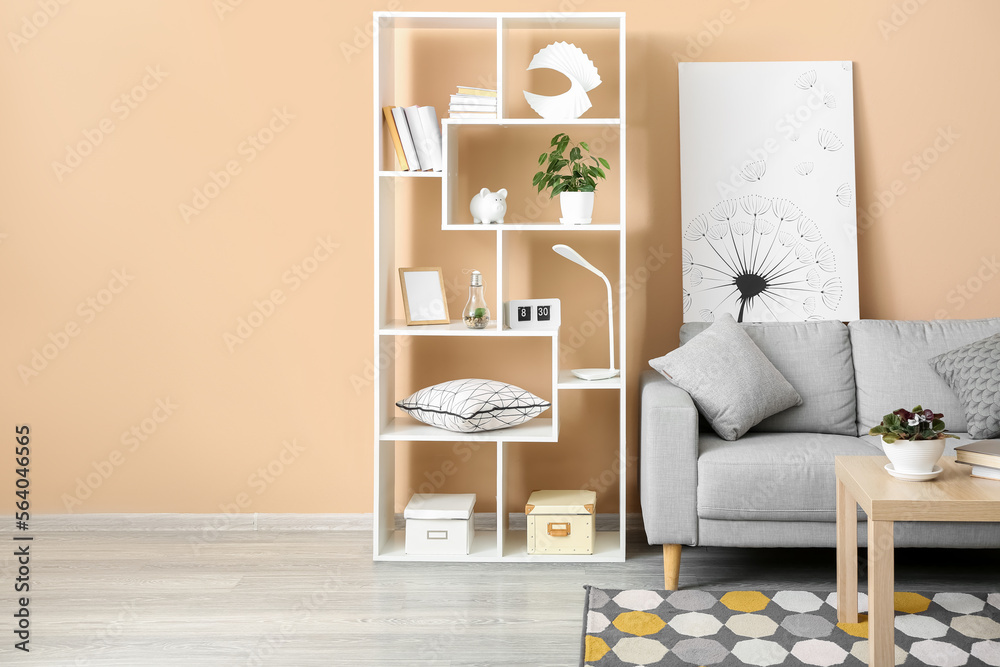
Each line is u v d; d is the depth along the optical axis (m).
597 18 3.11
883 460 2.38
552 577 2.89
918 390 3.06
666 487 2.68
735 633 2.38
